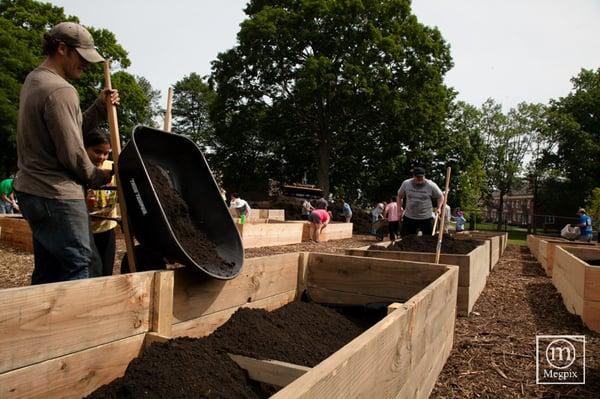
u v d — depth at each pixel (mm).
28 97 3039
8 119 31406
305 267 4797
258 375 2869
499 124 56594
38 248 3285
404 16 32719
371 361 2070
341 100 31031
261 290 4070
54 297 2213
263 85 33562
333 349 3705
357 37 31297
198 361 2721
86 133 3783
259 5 34438
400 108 30875
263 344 3301
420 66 31578
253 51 31797
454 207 39344
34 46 34156
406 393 2723
